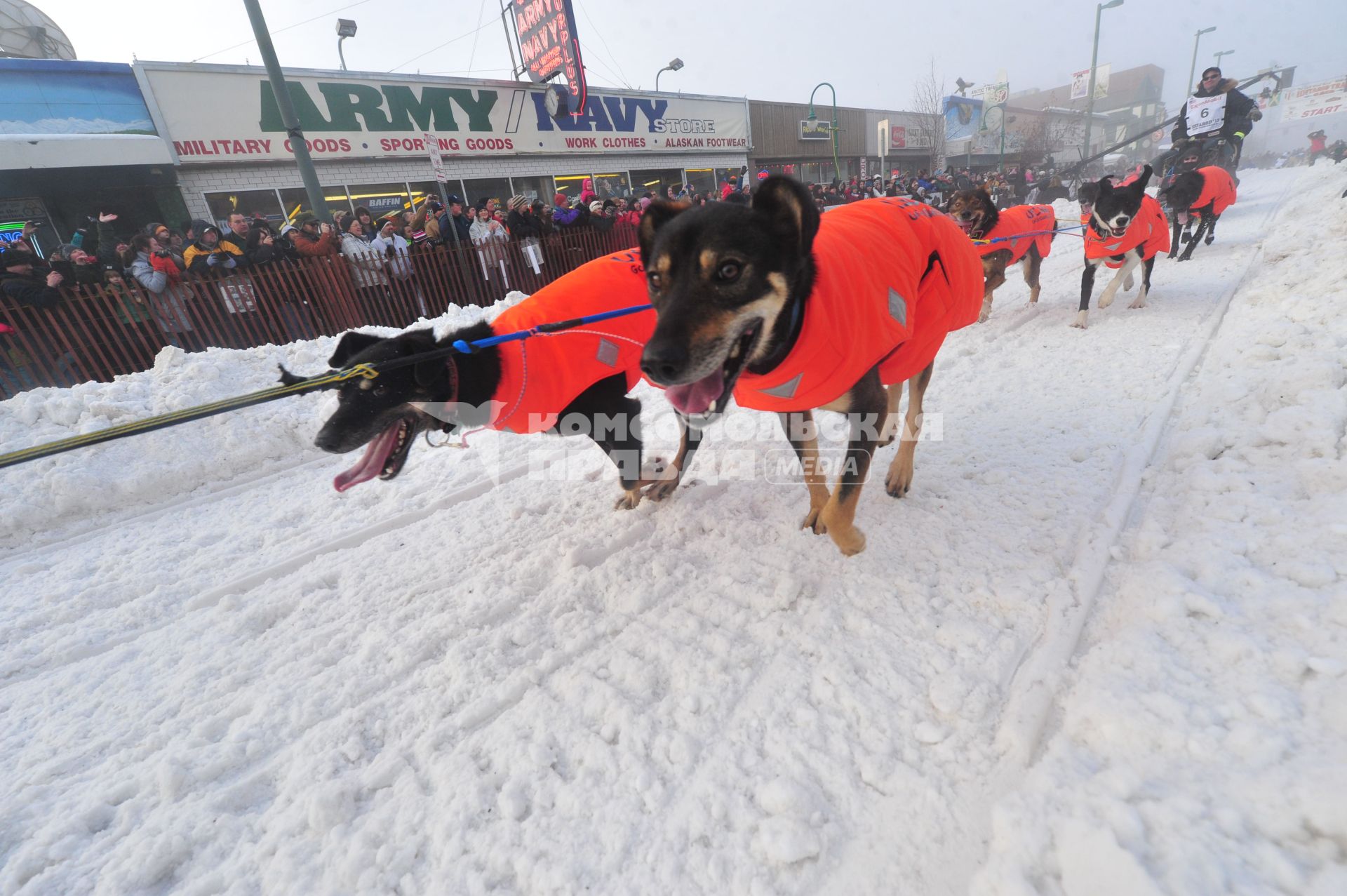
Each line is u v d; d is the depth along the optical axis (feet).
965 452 10.12
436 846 5.13
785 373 6.45
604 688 6.37
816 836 4.65
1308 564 5.63
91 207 30.19
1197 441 8.34
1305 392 8.29
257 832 5.56
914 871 4.35
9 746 7.00
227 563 10.41
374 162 38.88
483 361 7.88
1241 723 4.36
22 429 13.79
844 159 82.02
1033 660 5.73
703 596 7.63
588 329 8.30
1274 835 3.67
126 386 15.19
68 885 5.25
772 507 9.52
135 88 30.35
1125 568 6.73
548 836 5.04
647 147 55.52
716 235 5.74
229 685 7.41
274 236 23.22
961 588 6.95
